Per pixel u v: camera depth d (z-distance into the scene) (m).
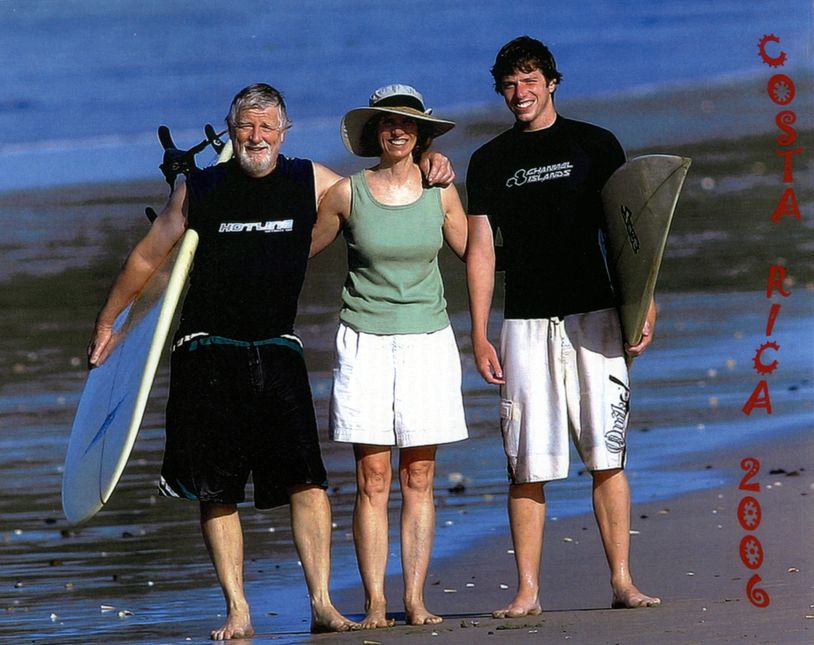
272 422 12.96
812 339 26.38
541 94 13.25
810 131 50.06
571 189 13.22
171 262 13.40
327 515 13.16
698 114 55.62
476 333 13.41
